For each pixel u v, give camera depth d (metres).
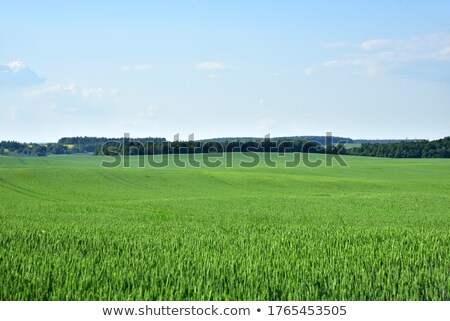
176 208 39.00
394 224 26.00
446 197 52.03
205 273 9.01
